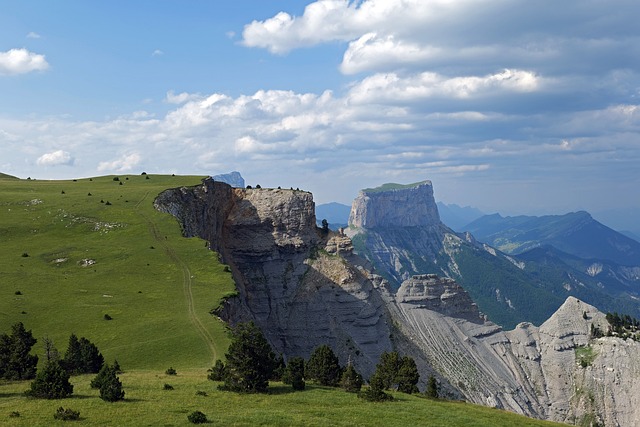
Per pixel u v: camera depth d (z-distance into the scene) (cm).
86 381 7981
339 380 9212
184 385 7750
